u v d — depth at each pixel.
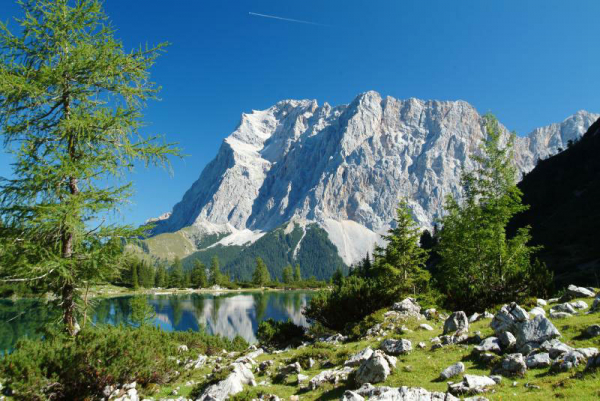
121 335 15.91
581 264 54.56
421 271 32.88
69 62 13.74
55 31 13.67
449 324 17.52
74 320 15.04
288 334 29.75
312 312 28.73
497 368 11.40
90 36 14.70
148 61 15.10
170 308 107.12
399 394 9.90
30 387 12.41
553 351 11.31
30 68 13.33
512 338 13.19
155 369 16.53
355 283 30.39
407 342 15.55
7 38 13.25
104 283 15.31
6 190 12.63
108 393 14.15
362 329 22.70
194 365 22.20
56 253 13.46
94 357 14.10
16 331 46.88
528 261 28.02
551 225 79.56
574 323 14.23
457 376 11.56
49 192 13.23
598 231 63.78
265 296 158.12
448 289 27.91
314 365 17.41
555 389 9.20
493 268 27.91
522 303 21.38
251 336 62.97
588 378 9.29
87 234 13.85
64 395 13.50
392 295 29.08
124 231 14.08
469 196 30.33
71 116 14.05
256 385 15.59
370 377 12.62
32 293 14.12
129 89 15.11
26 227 12.66
